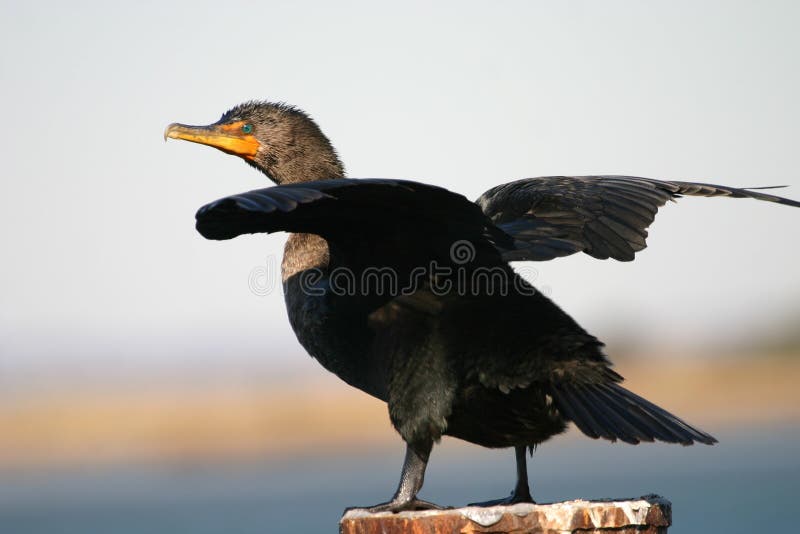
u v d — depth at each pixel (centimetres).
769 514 3145
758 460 4912
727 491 3741
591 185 1086
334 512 3609
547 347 903
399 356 929
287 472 5481
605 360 914
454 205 852
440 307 927
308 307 1038
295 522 3378
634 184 1084
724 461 4953
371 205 873
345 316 977
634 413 862
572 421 867
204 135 1299
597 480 4272
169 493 4716
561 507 795
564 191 1071
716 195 1048
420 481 924
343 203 868
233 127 1305
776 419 6812
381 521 822
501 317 914
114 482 5472
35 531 3466
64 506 4375
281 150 1305
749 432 6272
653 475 4431
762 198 1023
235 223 855
